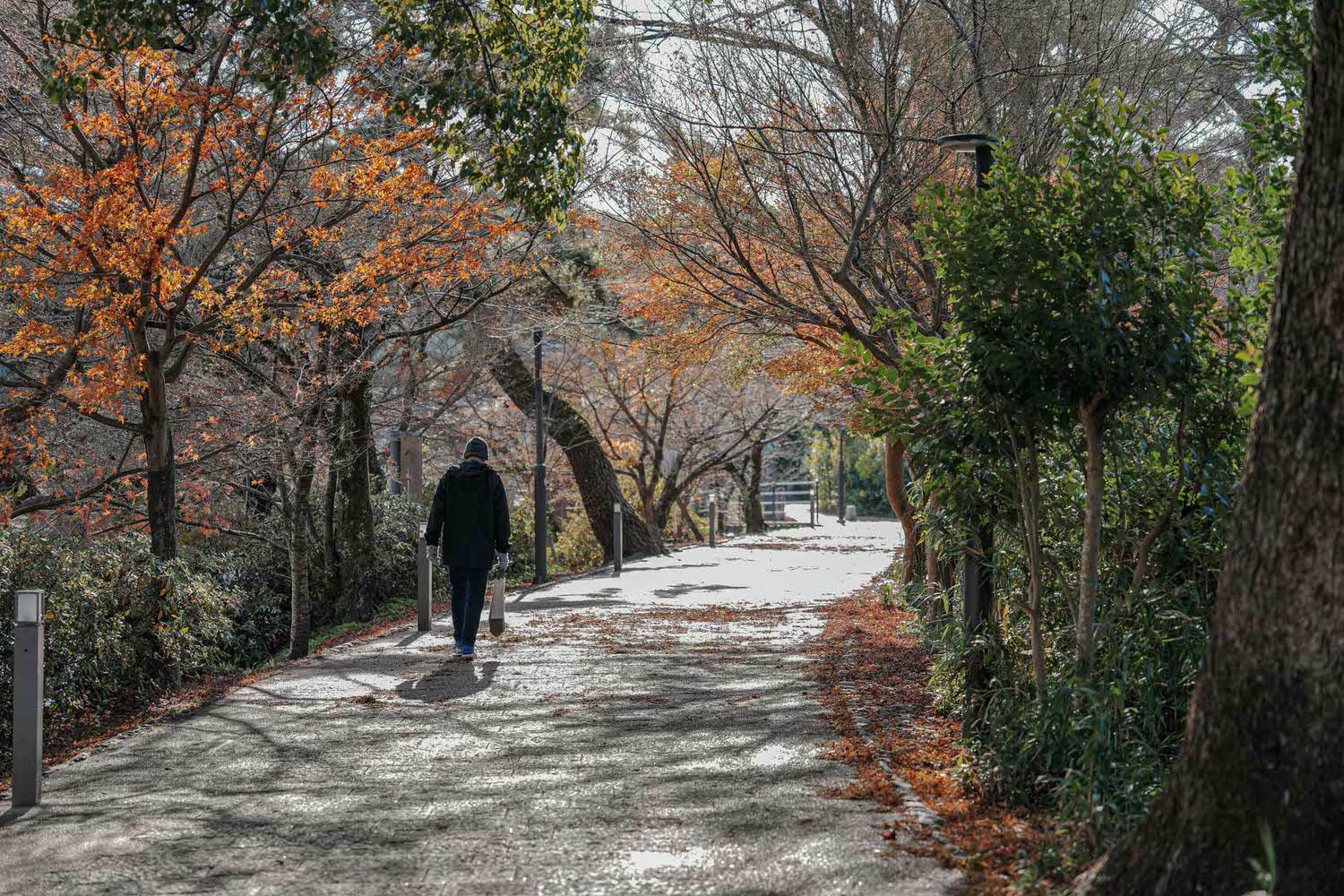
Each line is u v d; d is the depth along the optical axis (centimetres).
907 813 551
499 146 1005
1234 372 596
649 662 1086
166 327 1020
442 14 954
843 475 4919
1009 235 602
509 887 467
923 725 753
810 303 1356
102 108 1087
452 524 1104
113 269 962
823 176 1196
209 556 1630
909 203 1138
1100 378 572
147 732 804
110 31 837
